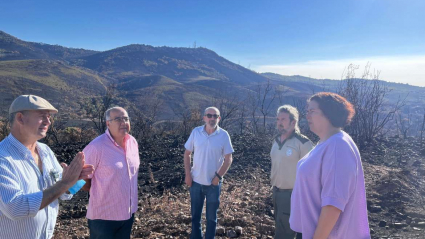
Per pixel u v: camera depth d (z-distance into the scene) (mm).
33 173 2160
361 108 13531
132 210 3105
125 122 3006
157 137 14039
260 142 11352
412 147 11641
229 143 4012
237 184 7383
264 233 4512
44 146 2430
